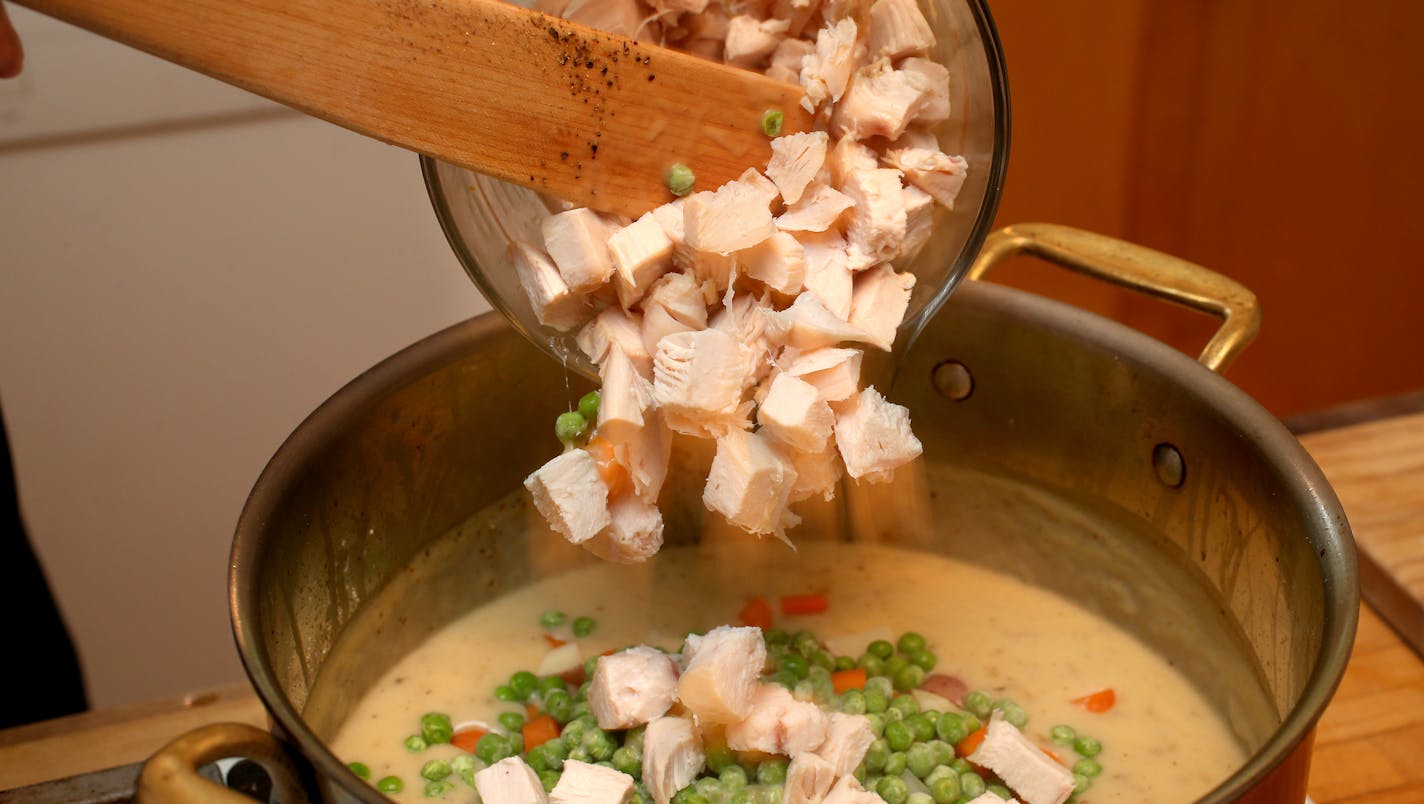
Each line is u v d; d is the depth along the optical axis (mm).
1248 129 991
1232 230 1048
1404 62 927
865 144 598
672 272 587
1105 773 664
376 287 908
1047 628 717
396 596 688
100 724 661
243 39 529
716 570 745
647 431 596
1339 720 661
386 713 688
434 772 660
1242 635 650
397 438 657
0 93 802
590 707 668
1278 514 615
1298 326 1076
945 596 733
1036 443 696
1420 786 640
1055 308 666
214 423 908
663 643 715
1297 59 956
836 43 580
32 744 653
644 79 566
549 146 565
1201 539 660
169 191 850
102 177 835
